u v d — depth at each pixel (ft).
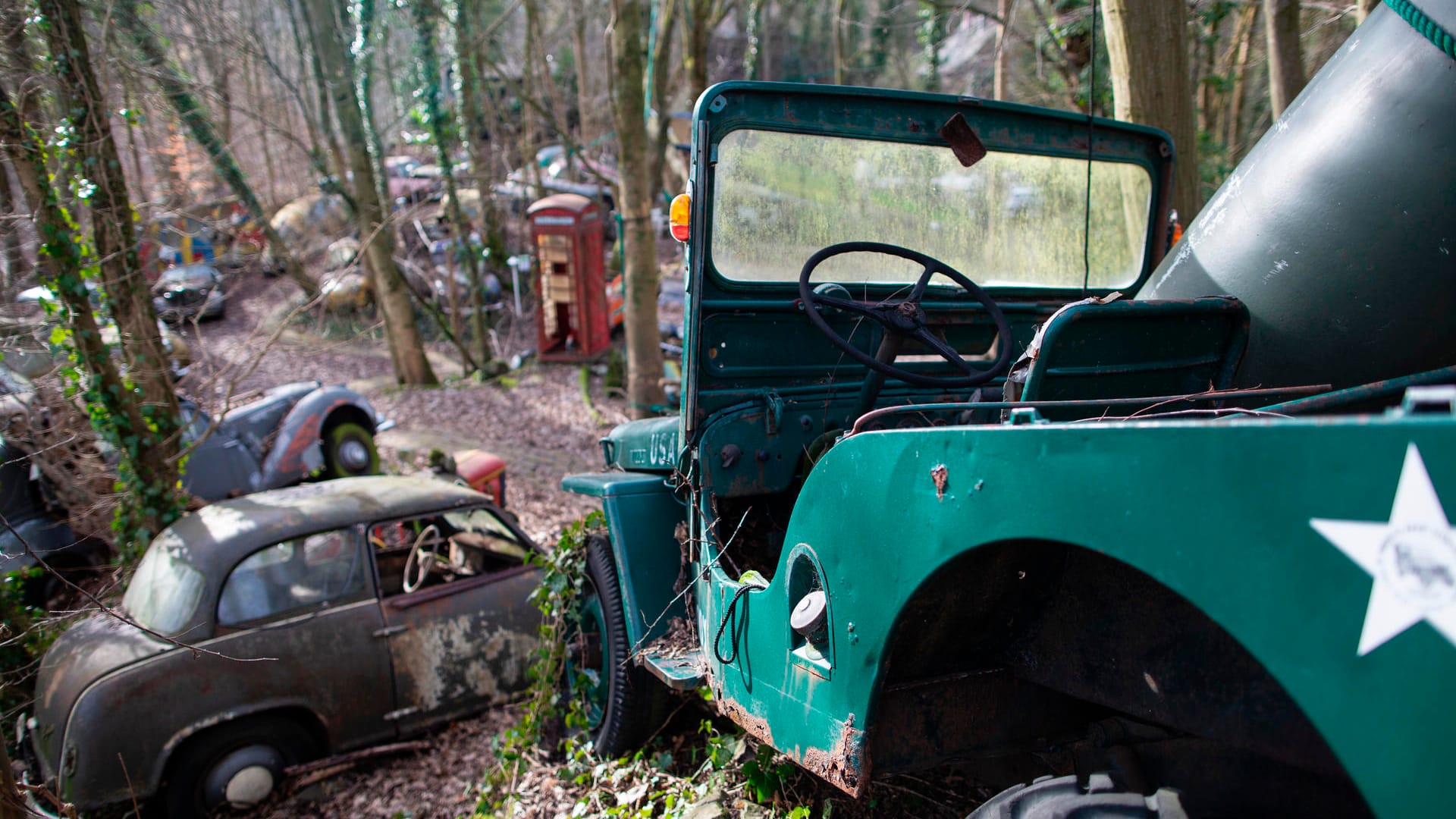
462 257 52.29
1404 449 3.85
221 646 15.84
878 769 8.07
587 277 53.67
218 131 40.63
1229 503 4.49
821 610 8.17
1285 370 8.61
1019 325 12.42
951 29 57.52
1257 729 6.08
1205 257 9.21
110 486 21.57
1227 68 43.80
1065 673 7.69
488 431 40.75
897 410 7.62
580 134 75.87
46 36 19.02
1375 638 3.92
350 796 16.53
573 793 14.03
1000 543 6.06
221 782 15.79
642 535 13.32
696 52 53.16
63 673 15.49
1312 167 8.39
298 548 17.15
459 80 58.03
